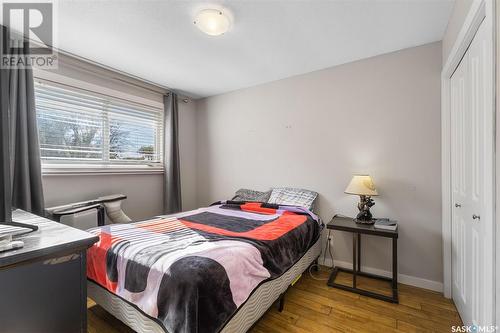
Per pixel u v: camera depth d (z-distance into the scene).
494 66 1.00
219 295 1.14
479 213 1.35
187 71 2.81
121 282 1.35
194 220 2.23
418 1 1.64
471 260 1.51
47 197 2.27
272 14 1.77
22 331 0.92
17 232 1.07
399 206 2.31
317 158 2.79
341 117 2.63
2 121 1.03
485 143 1.10
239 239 1.63
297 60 2.54
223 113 3.61
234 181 3.50
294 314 1.78
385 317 1.75
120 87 2.90
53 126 2.34
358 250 2.47
